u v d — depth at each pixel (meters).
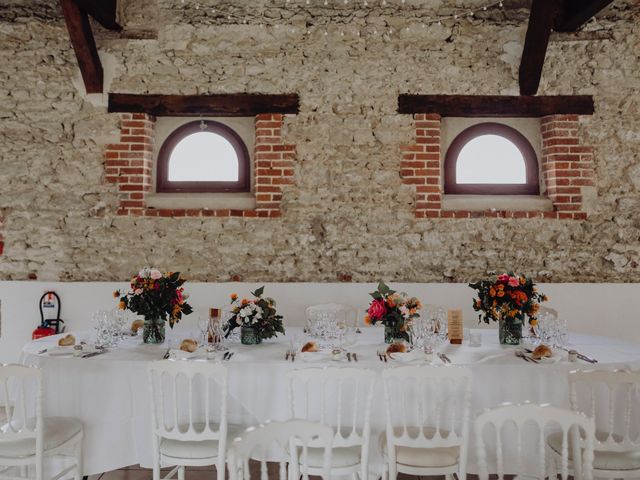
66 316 4.55
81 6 4.22
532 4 4.36
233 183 4.79
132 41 4.70
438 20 4.73
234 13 4.74
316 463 2.37
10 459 2.48
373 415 2.72
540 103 4.66
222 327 3.37
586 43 4.71
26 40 4.69
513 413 1.73
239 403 2.78
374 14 4.74
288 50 4.73
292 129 4.68
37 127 4.65
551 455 2.52
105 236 4.62
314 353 2.95
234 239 4.64
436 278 4.62
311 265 4.64
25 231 4.61
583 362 2.81
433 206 4.64
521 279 3.24
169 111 4.66
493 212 4.64
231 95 4.68
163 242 4.63
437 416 2.35
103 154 4.66
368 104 4.70
